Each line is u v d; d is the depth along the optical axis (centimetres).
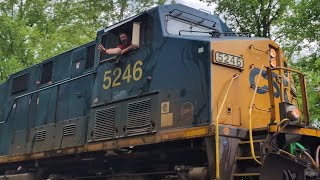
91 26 2400
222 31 924
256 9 1734
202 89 702
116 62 879
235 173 652
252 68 764
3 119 1305
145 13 838
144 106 790
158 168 830
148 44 820
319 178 619
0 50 2041
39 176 1123
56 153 1004
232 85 726
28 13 2333
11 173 1228
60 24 2375
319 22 1484
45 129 1088
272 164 606
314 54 1516
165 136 725
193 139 695
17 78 1288
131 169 902
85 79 982
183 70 741
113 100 865
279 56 823
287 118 665
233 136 668
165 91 761
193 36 777
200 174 664
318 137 708
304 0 1484
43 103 1131
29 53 2034
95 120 898
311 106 1310
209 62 704
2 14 2162
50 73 1146
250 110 672
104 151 878
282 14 1652
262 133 666
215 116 685
